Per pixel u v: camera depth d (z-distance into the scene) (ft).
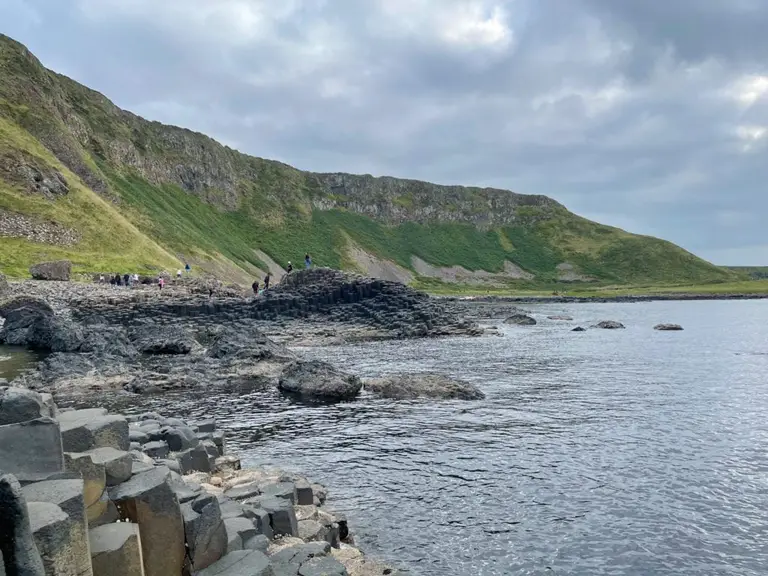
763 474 62.69
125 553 26.43
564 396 103.19
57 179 352.08
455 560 44.91
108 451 31.32
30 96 438.40
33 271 255.09
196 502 31.58
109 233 347.97
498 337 212.84
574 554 45.85
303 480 57.52
